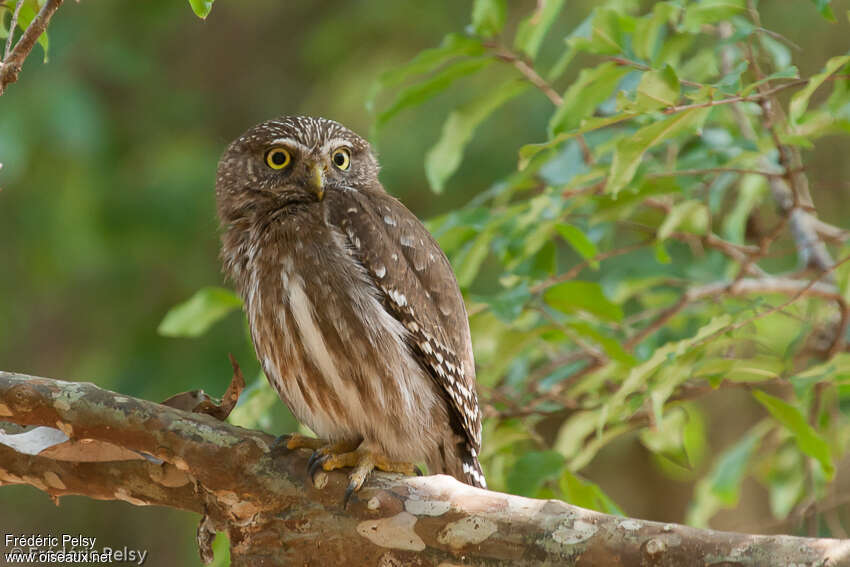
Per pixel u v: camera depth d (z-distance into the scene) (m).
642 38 7.86
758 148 8.79
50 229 15.91
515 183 9.98
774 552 5.61
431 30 17.78
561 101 8.54
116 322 16.56
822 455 8.66
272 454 6.92
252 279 8.29
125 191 16.20
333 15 19.12
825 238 10.55
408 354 8.21
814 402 10.13
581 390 10.37
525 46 9.09
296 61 19.52
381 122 9.57
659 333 10.82
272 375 8.48
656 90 7.01
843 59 7.11
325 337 8.00
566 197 9.50
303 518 6.76
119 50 16.19
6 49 6.61
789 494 11.96
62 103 15.04
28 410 7.12
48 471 7.57
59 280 16.61
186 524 17.44
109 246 16.20
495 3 8.93
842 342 10.16
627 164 7.52
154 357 15.50
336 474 6.80
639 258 14.12
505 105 16.69
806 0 14.96
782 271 14.62
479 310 9.91
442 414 8.39
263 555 6.84
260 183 8.80
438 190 9.85
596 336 9.16
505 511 6.31
